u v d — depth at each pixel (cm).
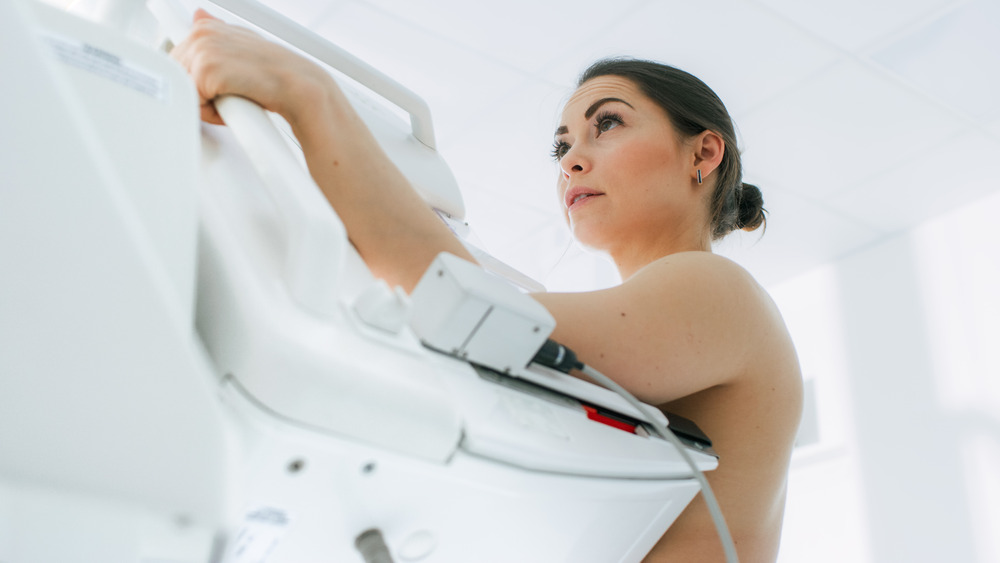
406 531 38
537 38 296
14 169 23
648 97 91
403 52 308
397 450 33
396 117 94
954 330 383
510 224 406
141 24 68
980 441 357
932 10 272
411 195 54
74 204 24
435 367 38
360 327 35
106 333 24
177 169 31
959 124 330
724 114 96
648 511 50
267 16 79
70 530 25
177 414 25
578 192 89
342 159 51
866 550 379
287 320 31
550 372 47
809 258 441
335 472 33
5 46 23
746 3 274
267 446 30
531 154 356
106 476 24
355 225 52
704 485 49
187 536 27
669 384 58
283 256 37
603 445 44
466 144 353
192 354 25
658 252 88
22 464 23
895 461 384
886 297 413
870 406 403
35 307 23
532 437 39
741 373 63
